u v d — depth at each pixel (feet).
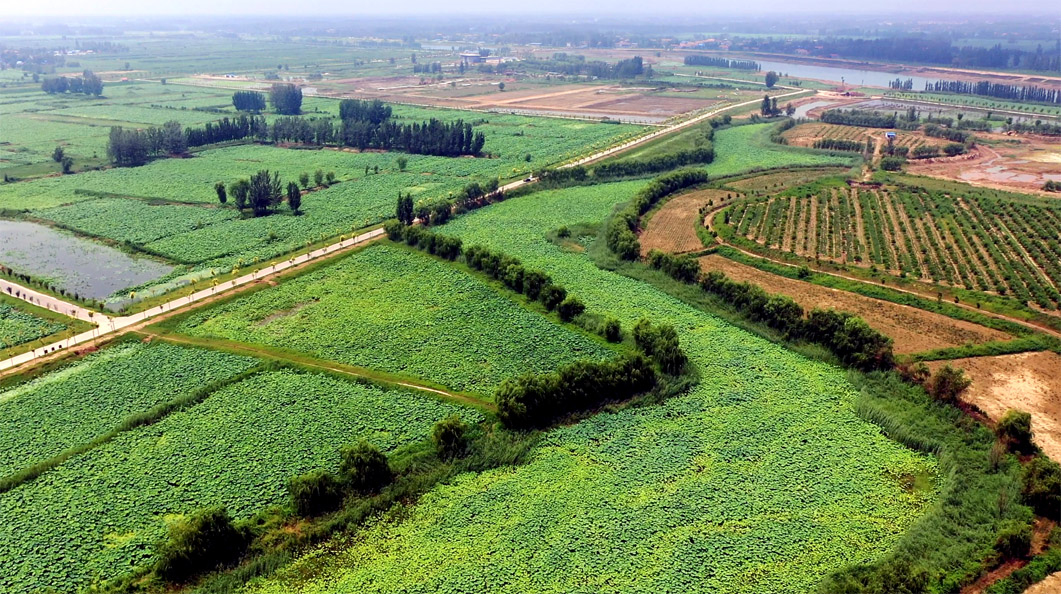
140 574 176.76
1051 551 182.09
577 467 218.59
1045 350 282.36
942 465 217.56
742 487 208.95
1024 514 194.70
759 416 243.40
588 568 179.01
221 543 181.78
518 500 203.82
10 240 405.59
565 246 405.59
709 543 187.32
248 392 250.37
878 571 173.27
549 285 325.62
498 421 238.07
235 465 213.66
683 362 266.57
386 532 192.54
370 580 175.63
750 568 179.22
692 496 204.64
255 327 298.97
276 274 353.10
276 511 197.26
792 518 196.65
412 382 260.42
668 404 249.96
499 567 179.01
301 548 186.39
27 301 318.45
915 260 371.56
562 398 242.99
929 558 181.27
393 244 395.55
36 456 216.13
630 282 356.38
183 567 176.55
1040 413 240.94
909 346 286.66
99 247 397.39
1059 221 425.69
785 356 283.38
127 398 244.83
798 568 179.42
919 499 205.26
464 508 200.95
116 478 207.41
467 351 282.97
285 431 229.66
